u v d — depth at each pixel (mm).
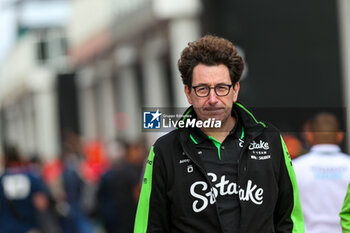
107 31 37812
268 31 20953
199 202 5109
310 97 19797
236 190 5105
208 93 5090
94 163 24047
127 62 37500
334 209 8023
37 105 54219
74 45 47719
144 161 14164
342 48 19641
